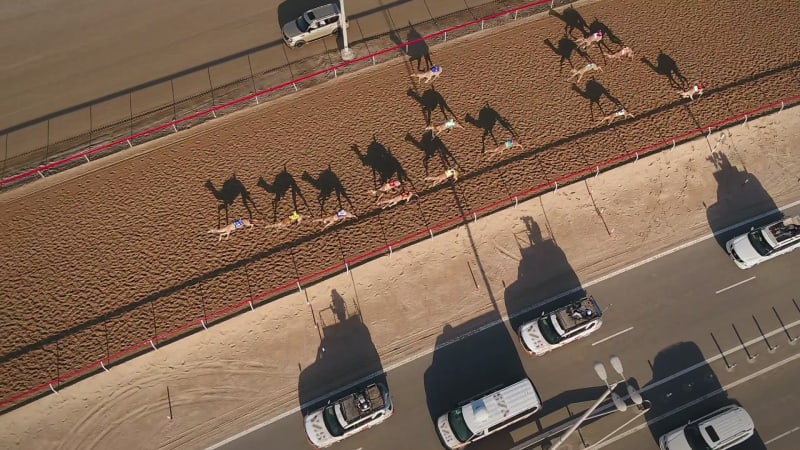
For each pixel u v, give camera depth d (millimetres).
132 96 37094
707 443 26062
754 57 38625
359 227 32219
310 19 38375
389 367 29281
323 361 29328
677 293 31266
